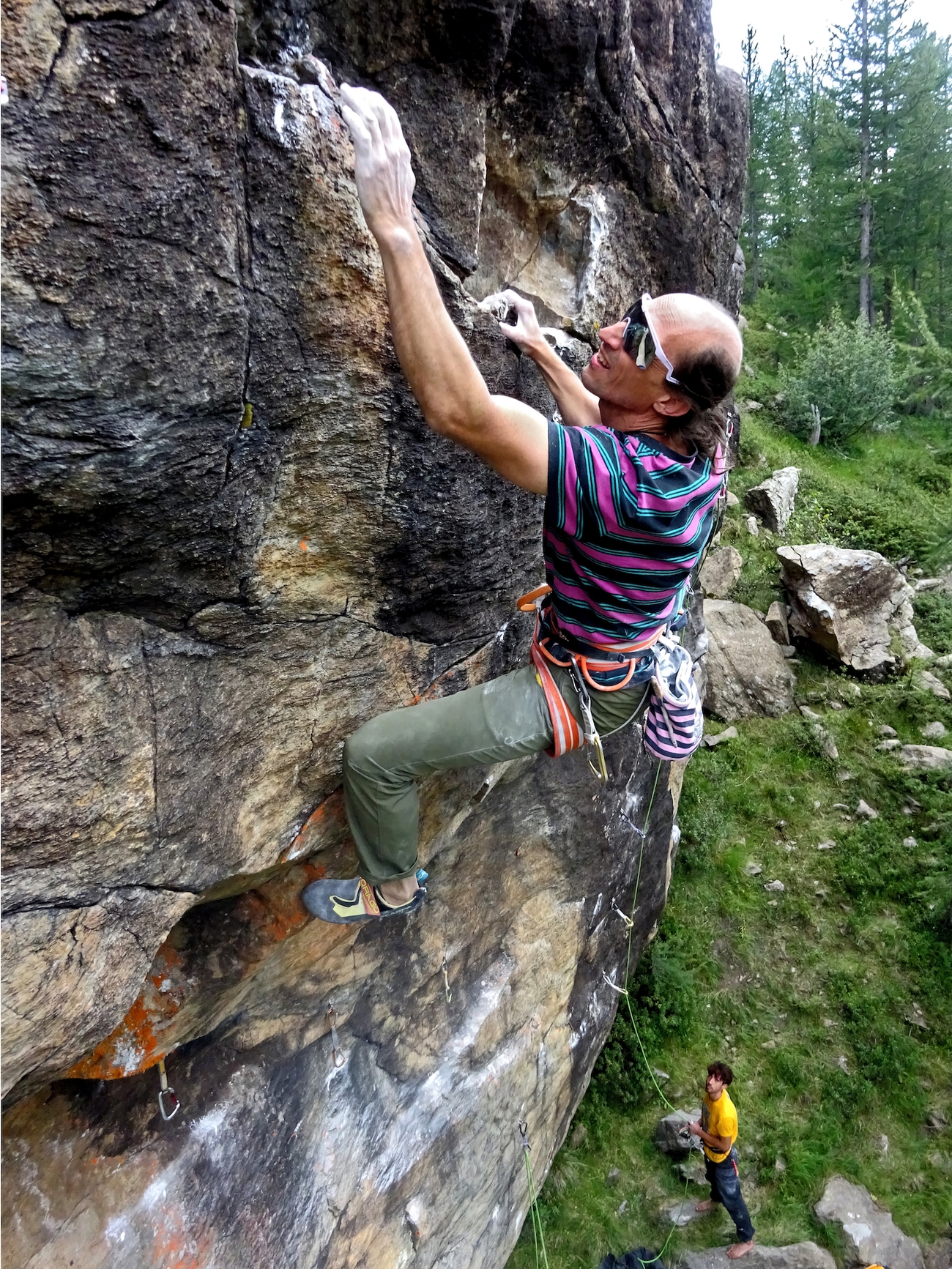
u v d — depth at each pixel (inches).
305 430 63.3
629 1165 190.1
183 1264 86.7
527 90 78.0
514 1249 169.6
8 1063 60.0
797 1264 169.9
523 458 58.4
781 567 350.0
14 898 56.9
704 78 107.0
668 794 189.6
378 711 86.1
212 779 69.9
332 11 60.6
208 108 47.8
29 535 51.2
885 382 541.6
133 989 68.2
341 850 94.3
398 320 54.9
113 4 42.3
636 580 64.7
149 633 62.5
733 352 61.4
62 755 57.1
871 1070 210.8
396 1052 122.0
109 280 46.7
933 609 374.9
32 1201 78.0
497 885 137.7
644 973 222.8
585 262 97.0
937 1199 187.8
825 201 815.7
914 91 746.2
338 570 74.5
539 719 72.3
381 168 52.5
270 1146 99.0
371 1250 111.1
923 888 251.9
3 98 40.3
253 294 55.1
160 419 52.4
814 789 284.2
